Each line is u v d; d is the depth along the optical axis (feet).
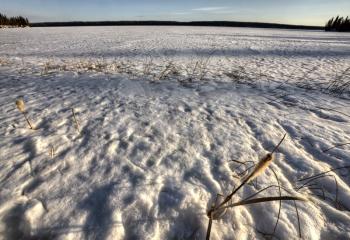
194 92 15.08
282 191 6.16
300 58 31.53
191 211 5.41
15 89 15.05
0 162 6.97
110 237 4.75
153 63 26.66
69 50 39.11
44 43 50.57
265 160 3.27
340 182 6.53
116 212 5.28
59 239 4.69
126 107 11.88
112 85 16.05
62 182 6.23
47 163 7.00
